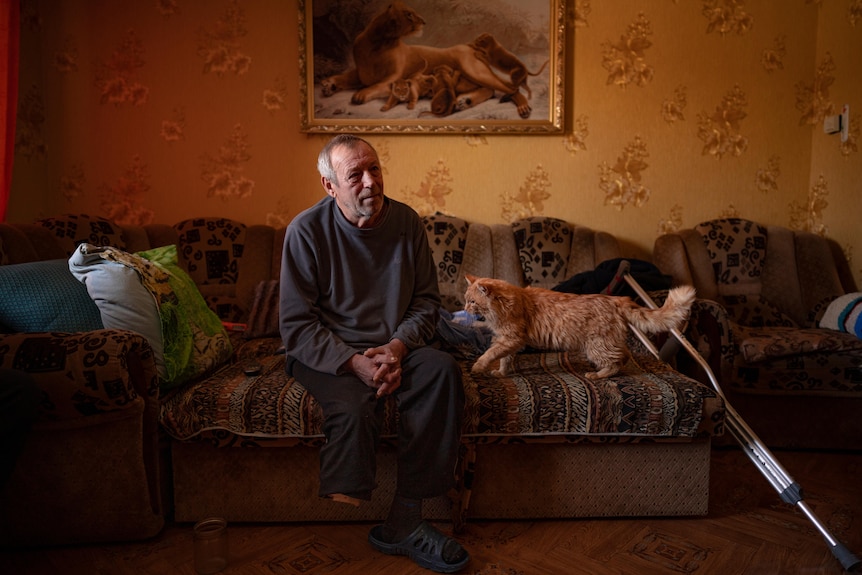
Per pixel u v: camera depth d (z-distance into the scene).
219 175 2.60
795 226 2.72
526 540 1.41
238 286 2.36
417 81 2.54
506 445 1.47
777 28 2.61
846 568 1.22
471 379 1.56
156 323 1.45
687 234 2.53
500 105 2.57
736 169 2.67
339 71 2.53
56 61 2.50
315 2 2.49
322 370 1.36
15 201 2.35
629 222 2.69
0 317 1.39
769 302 2.44
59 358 1.24
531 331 1.59
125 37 2.51
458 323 1.94
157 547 1.38
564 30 2.53
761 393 1.93
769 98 2.64
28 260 1.75
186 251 2.37
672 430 1.42
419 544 1.30
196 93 2.55
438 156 2.62
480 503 1.49
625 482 1.49
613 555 1.33
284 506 1.48
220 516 1.48
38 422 1.29
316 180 2.60
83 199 2.58
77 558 1.33
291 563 1.31
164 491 1.48
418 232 1.57
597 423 1.42
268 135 2.59
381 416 1.38
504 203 2.65
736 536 1.41
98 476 1.34
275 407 1.39
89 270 1.42
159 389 1.44
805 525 1.46
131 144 2.56
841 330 2.12
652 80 2.62
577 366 1.70
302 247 1.43
